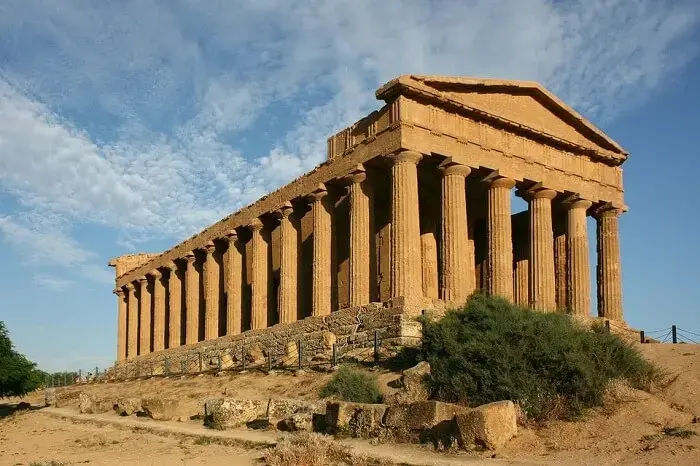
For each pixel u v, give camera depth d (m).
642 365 24.14
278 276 58.44
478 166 41.12
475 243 52.19
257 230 53.81
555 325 24.48
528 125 43.59
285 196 49.44
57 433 34.16
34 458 25.91
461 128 41.09
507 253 41.44
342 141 43.72
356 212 41.25
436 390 24.62
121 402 38.03
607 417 20.94
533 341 23.69
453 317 27.11
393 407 22.64
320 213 45.03
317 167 45.62
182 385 42.53
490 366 23.41
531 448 19.52
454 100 40.25
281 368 38.28
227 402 28.88
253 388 34.78
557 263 49.44
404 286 37.09
